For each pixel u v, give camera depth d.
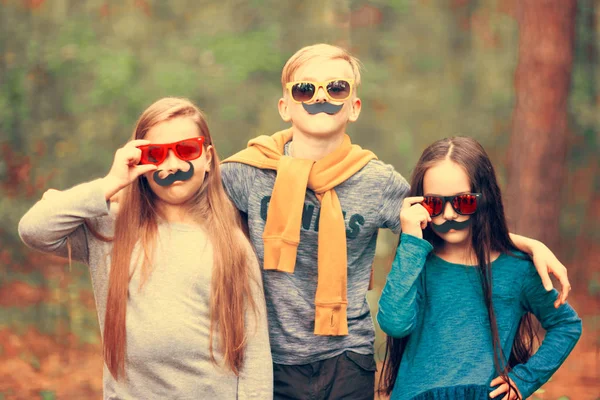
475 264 3.24
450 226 3.18
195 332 2.99
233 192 3.48
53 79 10.95
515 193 8.37
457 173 3.19
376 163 3.48
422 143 13.15
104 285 3.03
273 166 3.41
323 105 3.33
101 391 6.38
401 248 3.14
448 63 14.16
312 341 3.37
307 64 3.35
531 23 8.18
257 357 3.11
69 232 2.96
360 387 3.38
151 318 2.96
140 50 11.71
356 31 13.16
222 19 12.33
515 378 3.14
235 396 3.08
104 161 10.91
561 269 3.12
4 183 10.11
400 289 3.10
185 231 3.10
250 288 3.13
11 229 9.59
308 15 12.47
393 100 13.09
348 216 3.39
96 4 11.95
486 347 3.14
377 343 6.74
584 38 11.26
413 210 3.14
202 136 3.15
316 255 3.41
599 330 8.00
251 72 11.41
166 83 10.90
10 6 11.05
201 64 11.46
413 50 14.02
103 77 10.67
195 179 3.08
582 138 11.83
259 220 3.42
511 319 3.20
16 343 7.35
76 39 11.05
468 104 13.66
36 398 6.16
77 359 7.13
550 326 3.23
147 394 2.97
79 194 2.92
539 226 8.30
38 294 8.69
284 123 11.42
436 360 3.14
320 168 3.37
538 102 8.20
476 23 14.76
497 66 13.98
